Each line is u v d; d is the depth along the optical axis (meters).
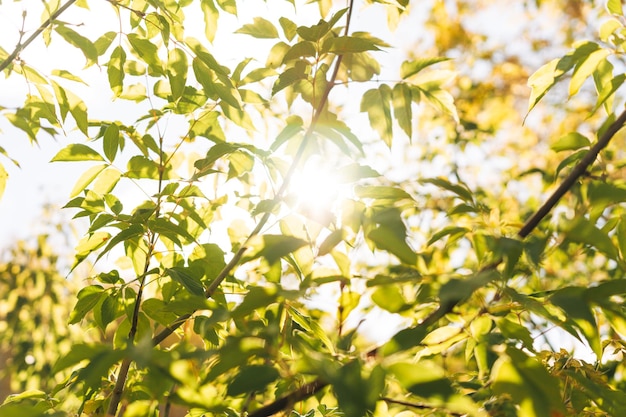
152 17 1.35
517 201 3.00
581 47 1.06
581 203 0.90
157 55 1.27
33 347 4.27
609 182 0.95
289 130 1.07
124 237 1.14
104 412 1.11
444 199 1.74
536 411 0.73
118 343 1.15
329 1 1.28
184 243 1.25
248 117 1.30
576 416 0.97
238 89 1.27
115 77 1.27
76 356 0.71
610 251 0.75
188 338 1.16
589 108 3.67
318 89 1.17
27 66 1.21
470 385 1.04
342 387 0.66
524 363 0.75
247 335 0.75
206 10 1.35
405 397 0.98
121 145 1.28
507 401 0.92
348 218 0.99
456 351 1.16
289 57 1.10
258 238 0.79
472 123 3.63
